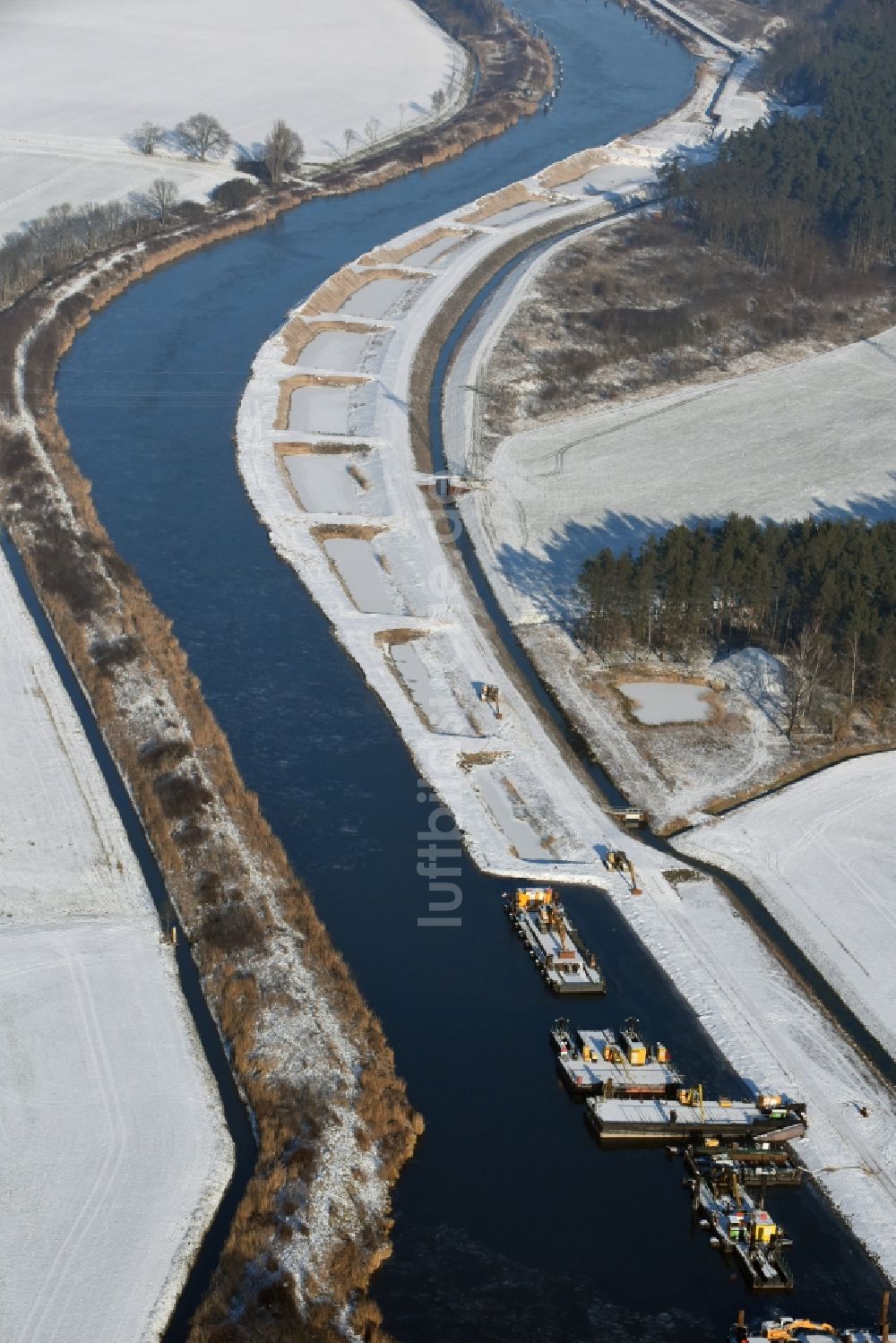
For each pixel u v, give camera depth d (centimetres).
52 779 15125
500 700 16838
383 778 15475
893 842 14800
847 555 17762
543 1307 10081
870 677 17162
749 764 16062
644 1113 11519
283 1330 9569
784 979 13100
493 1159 11194
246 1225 10300
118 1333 9581
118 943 12975
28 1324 9588
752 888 14212
